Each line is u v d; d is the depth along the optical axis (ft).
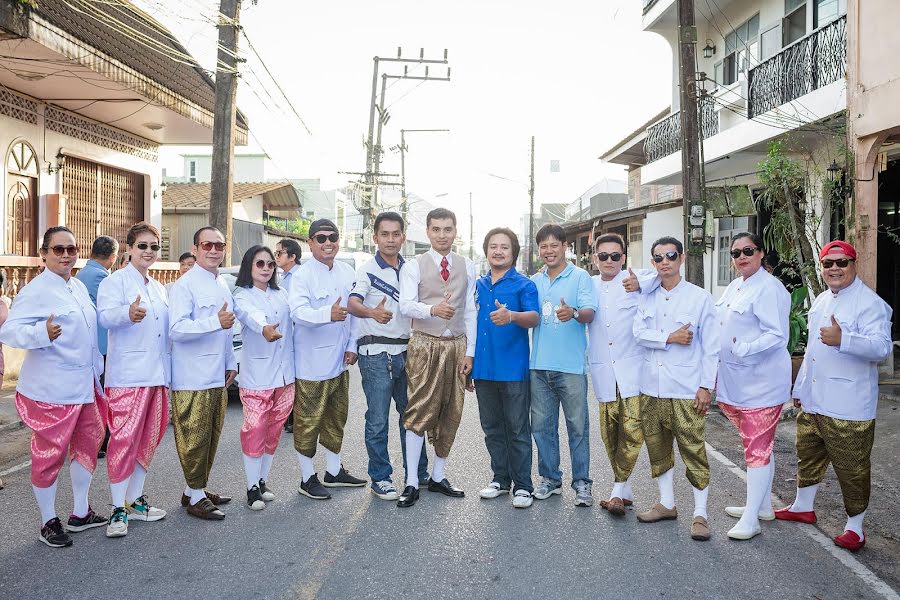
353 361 19.04
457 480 19.99
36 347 14.52
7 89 39.81
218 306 17.06
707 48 57.57
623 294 17.22
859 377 14.98
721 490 19.21
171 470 20.95
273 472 20.76
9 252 40.27
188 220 70.28
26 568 13.93
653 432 16.57
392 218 18.39
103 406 16.63
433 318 17.83
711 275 61.21
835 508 17.92
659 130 60.29
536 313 17.47
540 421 18.02
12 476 20.54
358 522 16.49
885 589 13.05
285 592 12.86
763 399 15.88
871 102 30.17
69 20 35.12
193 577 13.50
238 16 39.22
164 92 42.93
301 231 117.80
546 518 16.78
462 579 13.38
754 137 42.73
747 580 13.41
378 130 101.86
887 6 29.22
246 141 56.29
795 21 46.03
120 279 16.24
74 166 46.85
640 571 13.76
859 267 30.99
